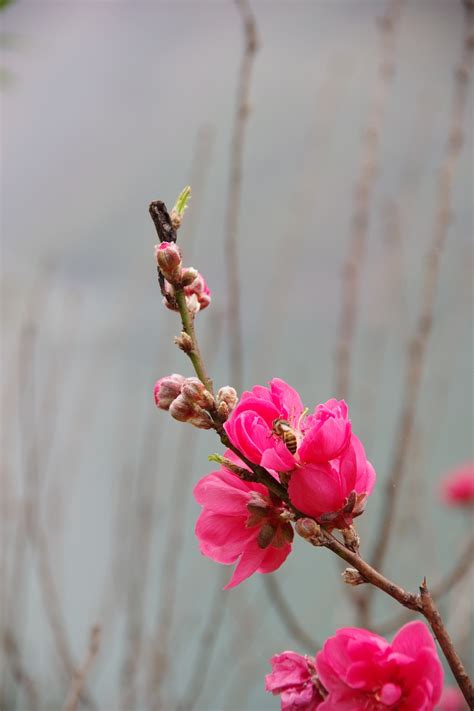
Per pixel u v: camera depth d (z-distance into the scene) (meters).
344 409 1.05
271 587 1.55
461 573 1.54
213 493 1.06
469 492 2.45
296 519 1.04
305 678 1.05
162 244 1.06
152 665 1.87
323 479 1.04
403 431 1.45
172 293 1.06
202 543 1.06
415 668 1.02
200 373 1.05
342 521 1.04
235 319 1.58
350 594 1.59
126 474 2.07
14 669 1.70
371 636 1.03
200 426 1.05
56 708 1.73
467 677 1.02
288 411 1.05
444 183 1.53
